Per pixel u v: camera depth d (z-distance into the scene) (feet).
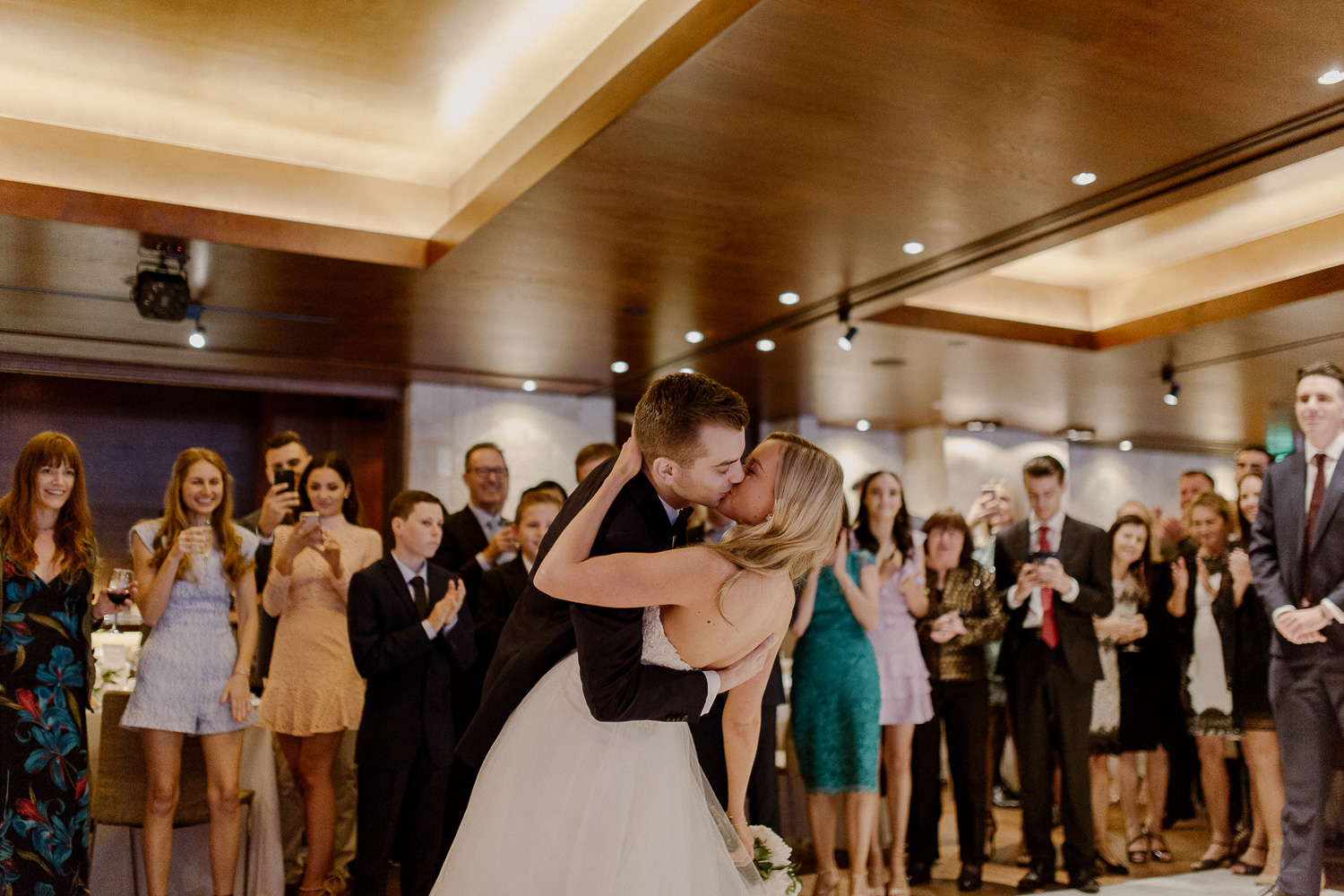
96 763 12.14
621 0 11.30
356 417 27.71
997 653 16.22
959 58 9.50
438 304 18.20
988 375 24.68
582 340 21.11
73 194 13.69
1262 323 19.36
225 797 11.14
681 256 15.44
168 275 15.46
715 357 22.68
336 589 12.56
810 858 14.90
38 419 24.34
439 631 11.28
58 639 10.33
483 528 17.42
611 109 10.81
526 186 12.77
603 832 6.19
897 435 34.14
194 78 13.11
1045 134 11.12
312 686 11.98
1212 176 12.26
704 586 6.14
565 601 6.82
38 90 13.39
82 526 10.62
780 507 6.41
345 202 15.89
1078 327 22.49
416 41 12.21
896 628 13.23
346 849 14.16
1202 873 14.34
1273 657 12.19
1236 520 15.11
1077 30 8.96
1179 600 15.23
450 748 11.35
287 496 12.90
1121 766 15.23
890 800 13.06
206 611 11.27
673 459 6.17
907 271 16.19
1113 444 36.55
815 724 12.39
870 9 8.61
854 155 11.71
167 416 25.71
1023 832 13.91
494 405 26.11
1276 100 10.34
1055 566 13.15
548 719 6.57
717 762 9.81
